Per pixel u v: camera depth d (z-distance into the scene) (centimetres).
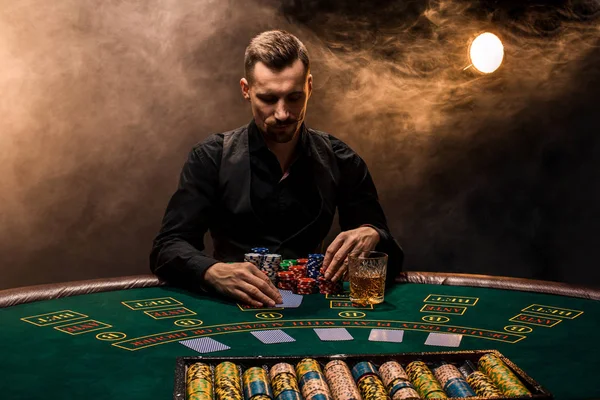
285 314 223
